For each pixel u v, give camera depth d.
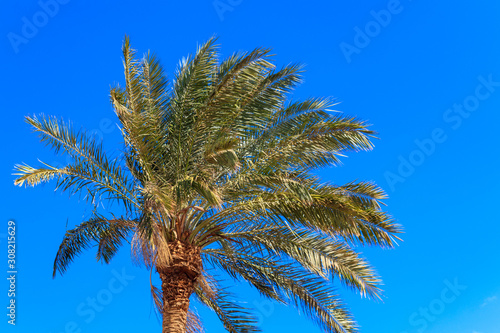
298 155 10.45
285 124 10.80
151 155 10.76
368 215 10.78
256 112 10.74
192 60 10.57
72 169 10.12
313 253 10.98
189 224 11.33
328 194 10.19
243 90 10.45
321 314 11.20
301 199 9.40
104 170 10.35
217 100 10.42
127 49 10.68
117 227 11.91
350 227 10.46
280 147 10.35
